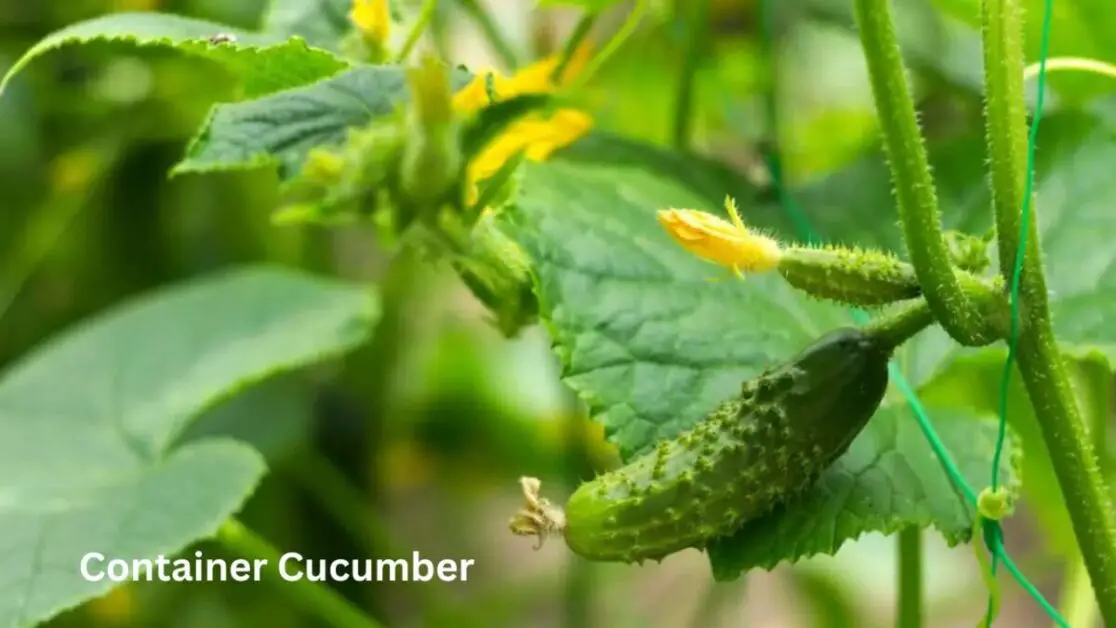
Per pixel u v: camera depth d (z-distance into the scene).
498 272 0.74
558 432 1.33
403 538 1.35
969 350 0.79
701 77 1.10
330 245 1.36
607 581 1.26
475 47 1.14
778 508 0.72
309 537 1.25
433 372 1.39
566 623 1.13
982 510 0.71
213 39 0.73
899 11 0.98
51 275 1.35
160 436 0.95
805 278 0.69
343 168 0.67
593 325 0.74
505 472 1.42
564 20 1.10
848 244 0.85
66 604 0.78
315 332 1.01
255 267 1.15
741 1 1.02
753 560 0.71
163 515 0.82
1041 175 0.84
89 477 0.90
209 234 1.33
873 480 0.73
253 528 1.21
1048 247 0.81
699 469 0.69
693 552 1.42
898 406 0.77
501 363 1.42
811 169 1.26
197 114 1.20
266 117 0.70
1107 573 0.69
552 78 0.82
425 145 0.66
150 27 0.74
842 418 0.69
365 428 1.29
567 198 0.77
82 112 1.24
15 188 1.26
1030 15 0.85
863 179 0.87
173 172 0.70
